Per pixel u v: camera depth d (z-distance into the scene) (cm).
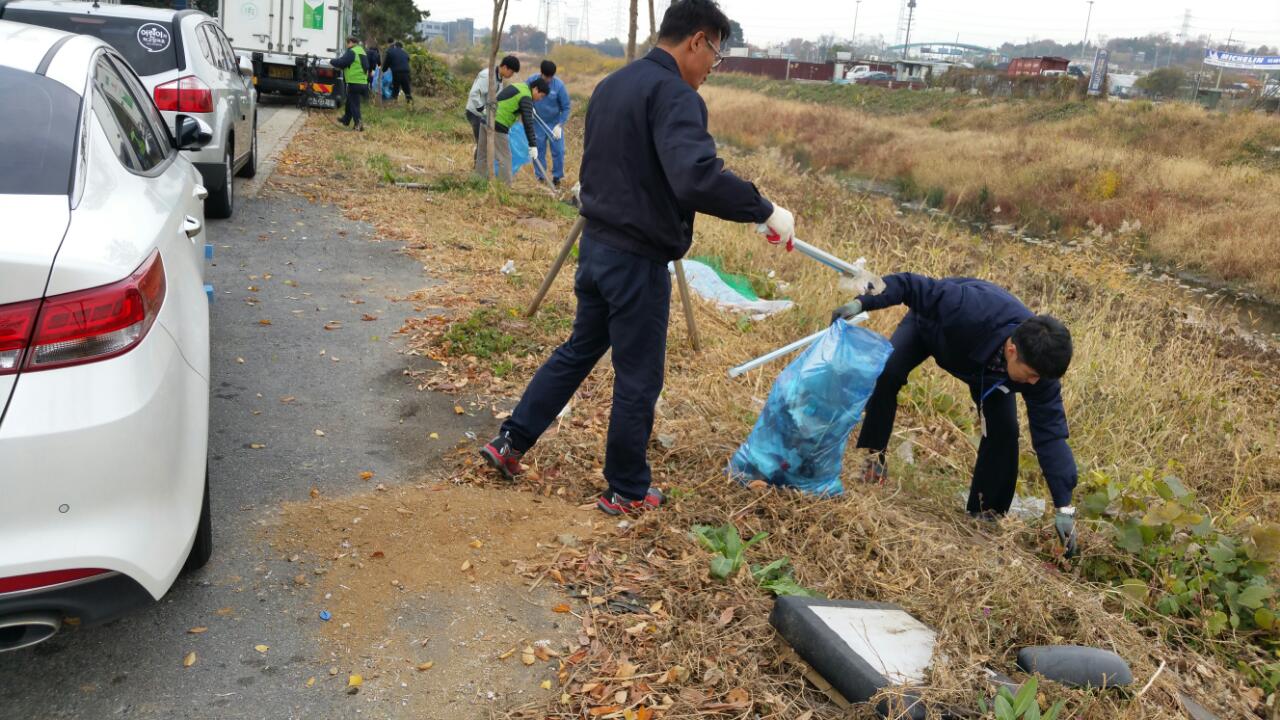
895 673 258
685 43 323
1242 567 385
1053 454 380
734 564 317
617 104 325
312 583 295
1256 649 353
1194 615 370
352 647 268
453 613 287
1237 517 474
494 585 304
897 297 385
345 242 761
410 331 554
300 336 530
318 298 603
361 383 472
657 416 462
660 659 272
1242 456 557
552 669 267
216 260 667
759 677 271
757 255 859
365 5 4412
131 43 738
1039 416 382
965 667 263
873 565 335
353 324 559
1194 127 2856
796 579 328
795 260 870
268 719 238
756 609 300
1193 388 639
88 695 239
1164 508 385
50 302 211
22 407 207
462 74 5306
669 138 309
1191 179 2198
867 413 426
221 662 256
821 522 361
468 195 1003
